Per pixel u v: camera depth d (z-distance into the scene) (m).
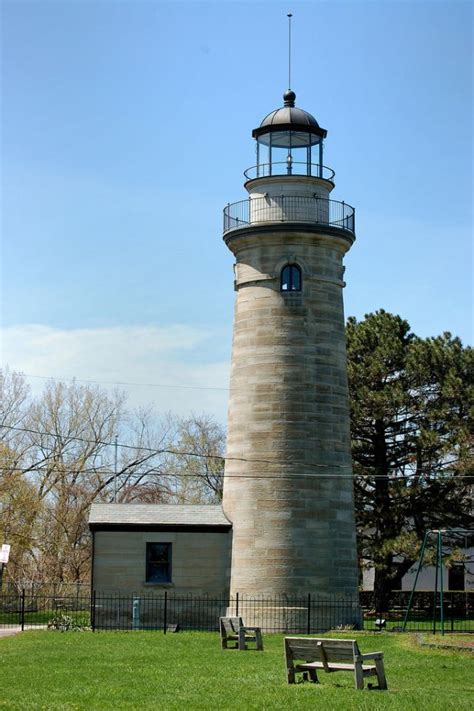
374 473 53.66
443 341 55.38
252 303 42.09
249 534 40.50
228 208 43.47
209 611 41.00
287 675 24.14
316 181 42.62
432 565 50.66
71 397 66.69
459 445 52.38
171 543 41.44
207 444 74.94
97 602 40.97
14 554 56.81
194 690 22.73
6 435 63.81
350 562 41.09
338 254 42.97
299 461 40.66
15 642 33.47
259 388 41.25
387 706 20.27
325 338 41.81
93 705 20.66
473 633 36.44
